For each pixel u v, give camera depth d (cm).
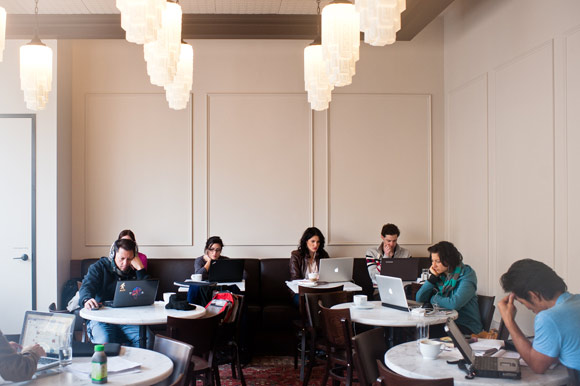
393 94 712
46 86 396
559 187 461
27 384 239
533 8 501
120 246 454
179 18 330
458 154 674
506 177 554
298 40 704
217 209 696
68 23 606
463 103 658
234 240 697
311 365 464
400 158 712
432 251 451
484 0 601
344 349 426
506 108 554
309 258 634
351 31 330
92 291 454
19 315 638
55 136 643
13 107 641
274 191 701
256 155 701
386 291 440
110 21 607
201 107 697
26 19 602
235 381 498
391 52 713
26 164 641
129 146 693
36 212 641
